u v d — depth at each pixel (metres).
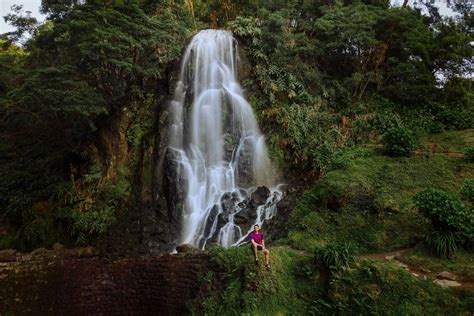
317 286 8.02
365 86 15.73
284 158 13.88
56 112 13.16
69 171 15.08
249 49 15.86
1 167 16.61
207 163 14.13
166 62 15.66
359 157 12.61
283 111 14.34
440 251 8.25
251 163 13.98
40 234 13.22
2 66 16.83
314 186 11.39
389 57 16.45
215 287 8.36
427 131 14.10
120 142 14.48
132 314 9.02
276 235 10.87
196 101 14.98
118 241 12.23
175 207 12.80
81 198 13.63
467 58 15.83
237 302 7.91
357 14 15.53
